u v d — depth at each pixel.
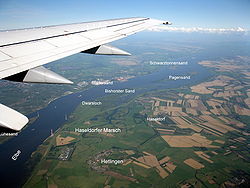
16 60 7.01
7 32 10.20
